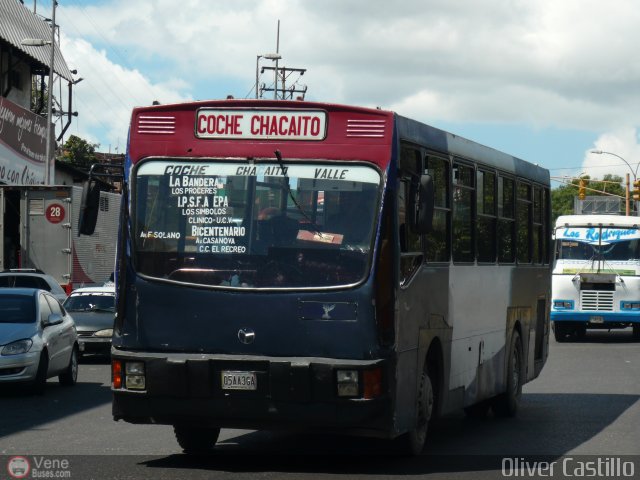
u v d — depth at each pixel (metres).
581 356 31.88
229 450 13.60
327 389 11.29
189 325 11.67
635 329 39.66
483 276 15.76
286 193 11.67
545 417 17.81
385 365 11.34
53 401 20.14
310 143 11.70
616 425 16.70
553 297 38.31
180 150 11.95
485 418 17.67
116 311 12.00
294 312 11.46
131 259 11.89
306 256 11.53
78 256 34.38
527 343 18.94
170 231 11.85
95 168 12.30
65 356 22.72
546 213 20.77
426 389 12.95
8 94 55.81
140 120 12.09
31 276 31.77
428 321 12.87
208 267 11.71
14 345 20.69
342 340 11.37
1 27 53.69
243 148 11.83
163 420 11.75
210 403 11.54
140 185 11.99
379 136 11.63
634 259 37.91
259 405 11.45
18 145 48.56
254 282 11.59
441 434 15.63
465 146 14.89
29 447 13.91
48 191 33.97
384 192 11.53
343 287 11.41
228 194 11.78
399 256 11.66
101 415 17.83
